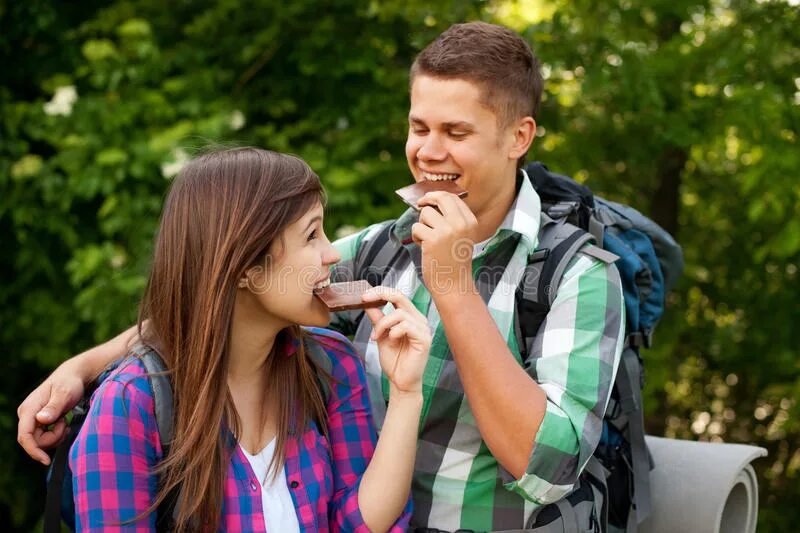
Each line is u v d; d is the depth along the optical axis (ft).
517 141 5.94
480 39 5.71
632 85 12.81
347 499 5.38
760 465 17.34
